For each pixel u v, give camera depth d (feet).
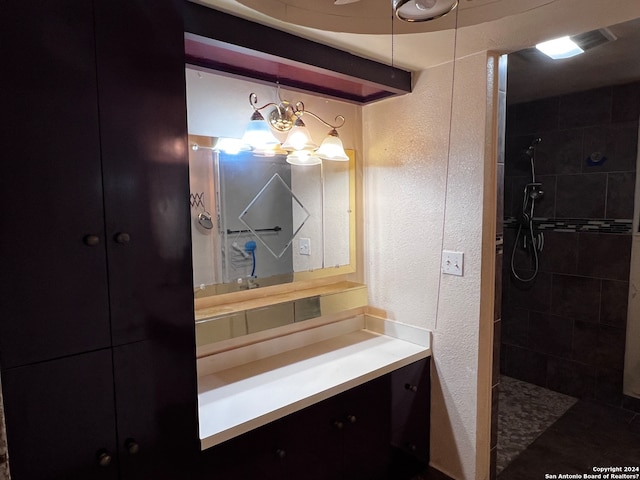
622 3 4.31
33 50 3.16
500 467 7.30
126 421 3.79
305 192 6.95
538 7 4.45
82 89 3.39
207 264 5.90
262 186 6.40
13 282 3.17
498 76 5.97
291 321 6.47
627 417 8.90
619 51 6.91
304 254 7.04
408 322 7.16
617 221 8.95
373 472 6.13
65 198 3.36
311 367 6.07
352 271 7.72
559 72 8.00
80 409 3.53
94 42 3.43
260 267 6.50
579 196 9.45
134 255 3.74
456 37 5.27
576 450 7.79
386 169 7.27
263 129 5.76
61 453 3.46
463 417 6.50
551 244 9.99
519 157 10.39
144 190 3.76
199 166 5.71
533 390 10.25
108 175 3.56
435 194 6.56
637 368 8.98
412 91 6.73
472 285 6.20
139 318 3.81
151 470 3.96
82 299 3.49
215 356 5.89
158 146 3.83
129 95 3.64
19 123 3.13
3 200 3.10
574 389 9.89
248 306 6.09
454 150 6.26
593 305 9.45
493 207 6.13
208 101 5.69
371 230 7.66
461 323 6.39
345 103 7.34
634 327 8.93
